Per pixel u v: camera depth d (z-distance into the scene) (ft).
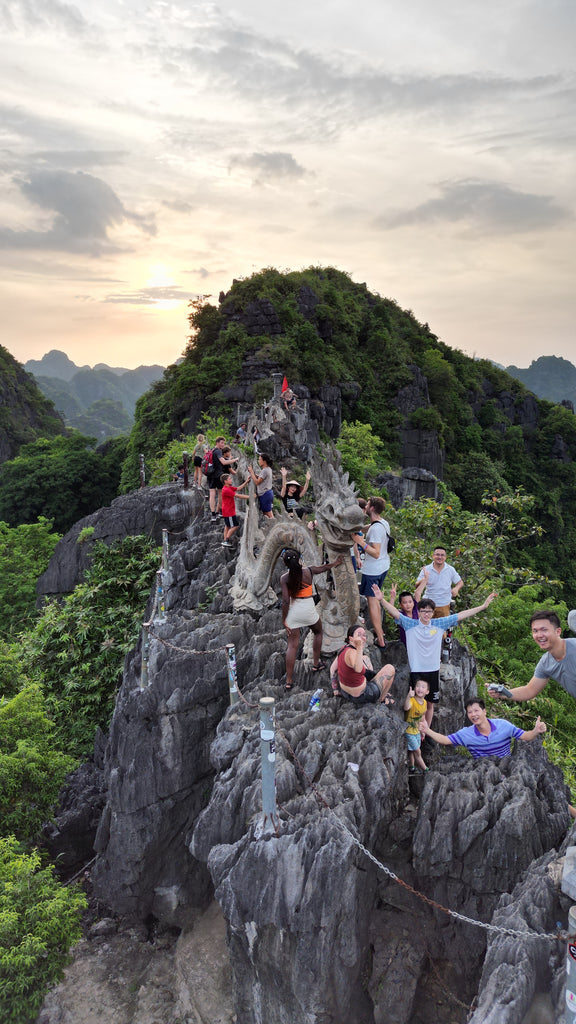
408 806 28.14
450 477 304.50
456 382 336.49
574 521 346.13
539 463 355.77
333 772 25.64
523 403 370.12
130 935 35.63
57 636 59.67
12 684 50.39
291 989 22.85
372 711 28.55
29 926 29.76
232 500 51.34
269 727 22.62
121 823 33.94
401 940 25.04
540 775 26.94
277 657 34.78
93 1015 30.71
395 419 279.90
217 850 23.93
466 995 24.57
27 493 263.08
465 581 60.39
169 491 77.15
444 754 31.14
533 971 19.27
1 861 32.22
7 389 417.69
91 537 76.84
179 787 33.99
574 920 16.42
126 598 61.46
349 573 32.09
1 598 124.06
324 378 223.30
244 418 143.02
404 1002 23.73
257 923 22.50
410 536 64.80
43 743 41.01
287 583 30.99
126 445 271.90
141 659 35.42
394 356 296.51
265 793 23.09
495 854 23.91
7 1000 28.73
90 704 54.95
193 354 235.20
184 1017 30.12
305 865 22.18
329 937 22.07
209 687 34.09
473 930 24.52
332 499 30.48
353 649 28.37
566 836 24.39
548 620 19.92
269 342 220.43
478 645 65.31
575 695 20.35
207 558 51.16
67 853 40.14
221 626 38.09
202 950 33.32
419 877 25.43
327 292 281.95
